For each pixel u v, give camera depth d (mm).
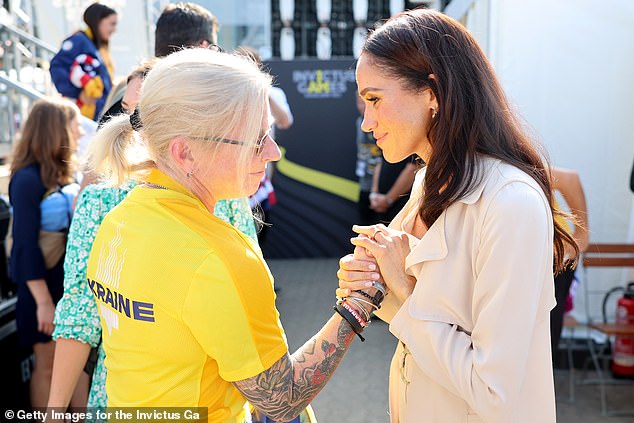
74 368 1846
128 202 1305
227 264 1162
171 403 1196
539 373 1321
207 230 1194
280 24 8977
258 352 1181
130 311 1205
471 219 1288
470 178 1269
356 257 1438
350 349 4551
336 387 3928
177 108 1177
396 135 1352
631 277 4191
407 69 1289
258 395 1209
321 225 7020
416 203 1610
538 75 4184
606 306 4324
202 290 1143
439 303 1318
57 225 2959
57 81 5059
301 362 1308
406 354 1430
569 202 3430
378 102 1326
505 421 1219
